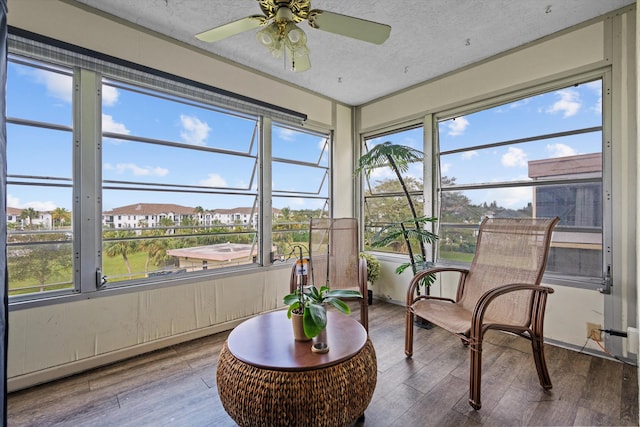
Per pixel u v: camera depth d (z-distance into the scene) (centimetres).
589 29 233
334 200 396
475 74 298
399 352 237
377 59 292
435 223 331
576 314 238
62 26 204
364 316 252
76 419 162
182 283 259
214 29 169
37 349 194
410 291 231
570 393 181
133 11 222
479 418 160
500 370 208
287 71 317
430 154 335
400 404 172
